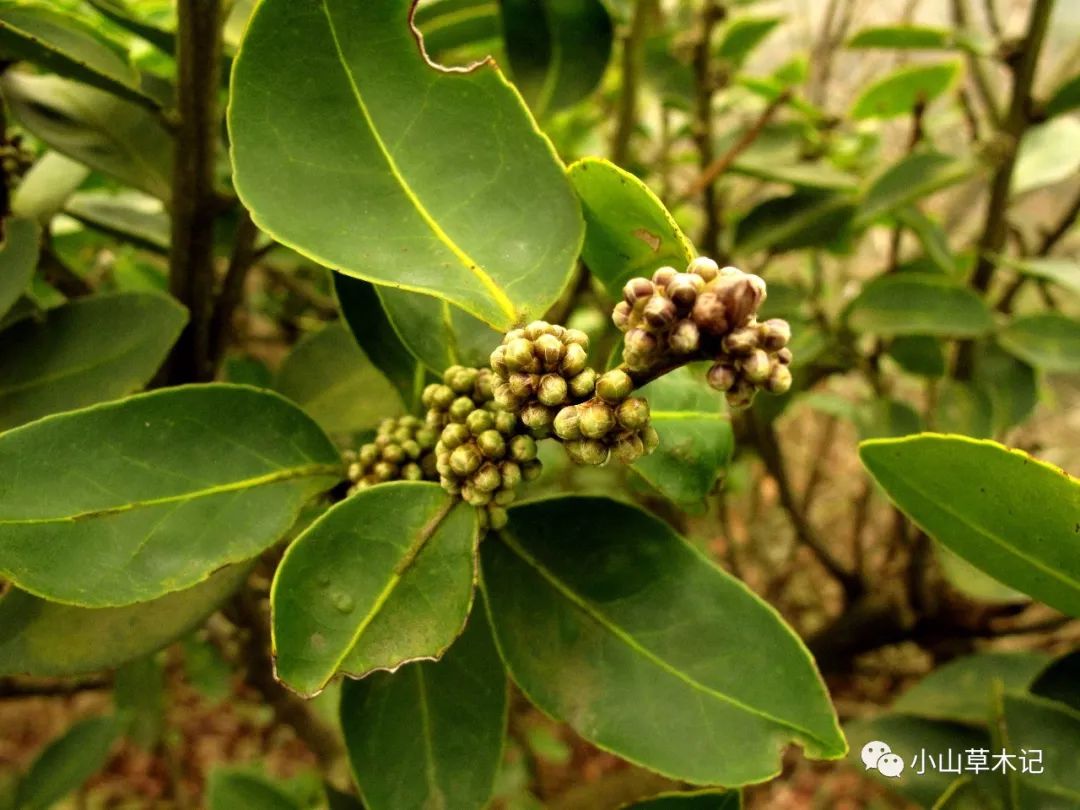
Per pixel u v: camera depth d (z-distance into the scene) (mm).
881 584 344
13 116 205
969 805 196
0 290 175
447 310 167
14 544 135
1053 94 273
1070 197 567
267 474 155
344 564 136
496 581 164
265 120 141
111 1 221
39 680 342
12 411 174
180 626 161
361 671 130
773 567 490
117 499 143
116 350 179
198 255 192
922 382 389
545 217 145
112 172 208
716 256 315
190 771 588
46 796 292
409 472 155
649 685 156
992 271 298
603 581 163
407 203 145
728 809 172
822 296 379
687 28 387
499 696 166
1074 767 191
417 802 158
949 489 150
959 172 270
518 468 145
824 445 476
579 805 280
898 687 420
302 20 140
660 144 442
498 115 147
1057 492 138
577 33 252
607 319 296
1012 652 249
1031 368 290
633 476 222
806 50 521
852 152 396
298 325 405
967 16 327
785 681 153
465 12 266
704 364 174
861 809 482
